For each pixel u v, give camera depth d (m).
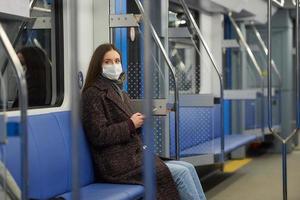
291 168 8.38
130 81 5.22
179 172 4.42
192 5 7.22
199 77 7.53
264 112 9.13
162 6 5.62
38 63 4.39
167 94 5.36
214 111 7.43
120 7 5.09
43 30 4.45
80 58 4.81
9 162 3.31
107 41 5.02
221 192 6.52
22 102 2.60
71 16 2.34
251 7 8.44
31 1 4.12
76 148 2.35
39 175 3.75
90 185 4.28
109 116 4.36
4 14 3.77
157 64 5.32
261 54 9.72
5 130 2.62
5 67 3.77
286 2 8.85
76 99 2.36
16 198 3.01
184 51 7.20
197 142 6.76
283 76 10.30
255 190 6.63
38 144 3.82
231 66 9.09
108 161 4.32
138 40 5.14
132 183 4.25
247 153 10.21
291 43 10.43
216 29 8.24
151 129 2.39
